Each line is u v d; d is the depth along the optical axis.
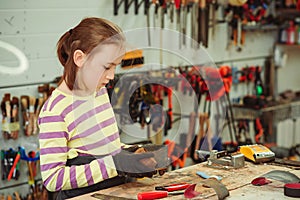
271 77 4.90
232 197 1.74
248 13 4.31
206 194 1.77
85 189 1.88
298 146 4.68
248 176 1.97
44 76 3.21
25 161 3.16
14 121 3.03
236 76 4.51
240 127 4.38
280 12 4.79
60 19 3.26
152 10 3.72
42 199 3.19
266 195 1.76
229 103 4.23
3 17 2.99
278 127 4.66
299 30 4.79
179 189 1.82
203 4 3.97
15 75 3.08
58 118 1.86
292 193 1.73
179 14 3.84
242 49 4.61
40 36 3.17
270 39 4.90
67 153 1.90
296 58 5.29
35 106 3.11
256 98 4.43
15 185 3.14
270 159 2.16
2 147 3.05
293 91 5.24
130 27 3.64
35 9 3.13
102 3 3.47
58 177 1.82
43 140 1.85
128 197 1.77
